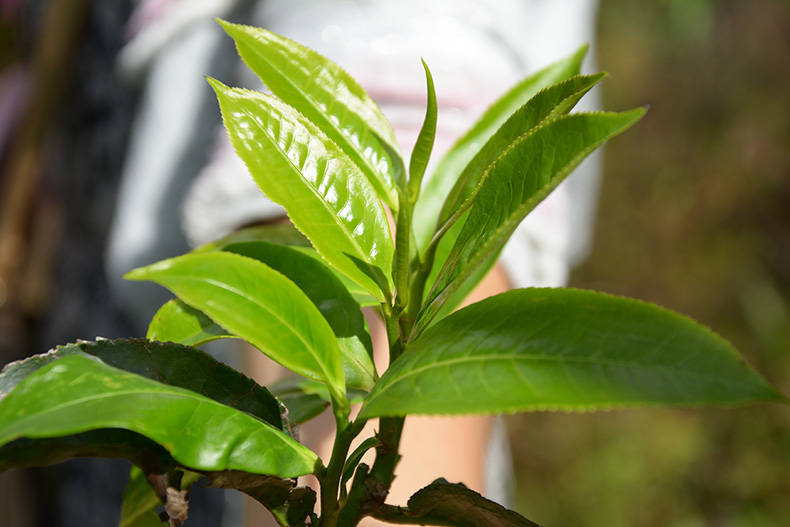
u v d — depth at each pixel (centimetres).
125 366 34
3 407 30
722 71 288
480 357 30
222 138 59
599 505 224
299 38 56
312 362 33
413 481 48
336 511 33
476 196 33
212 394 34
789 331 249
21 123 80
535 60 61
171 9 68
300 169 34
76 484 79
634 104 299
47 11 80
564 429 234
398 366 31
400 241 34
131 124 75
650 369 28
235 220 56
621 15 307
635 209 281
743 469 222
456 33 56
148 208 66
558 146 31
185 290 32
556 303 30
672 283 269
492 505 32
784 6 284
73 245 79
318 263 37
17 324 79
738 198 272
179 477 32
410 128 53
